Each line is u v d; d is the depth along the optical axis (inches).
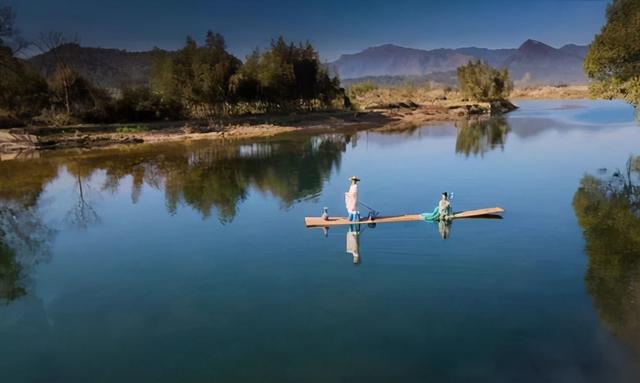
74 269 663.8
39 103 2434.8
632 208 863.1
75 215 945.5
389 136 2260.1
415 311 506.0
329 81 3732.8
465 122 2972.4
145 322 507.5
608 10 1201.4
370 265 634.2
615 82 1111.6
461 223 793.6
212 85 2672.2
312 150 1811.0
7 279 636.1
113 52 5880.9
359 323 485.7
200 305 540.4
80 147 1988.2
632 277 569.0
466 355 422.3
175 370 419.2
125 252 724.0
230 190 1129.4
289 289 571.8
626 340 434.6
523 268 606.9
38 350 460.8
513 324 471.2
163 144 2086.6
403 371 402.6
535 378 386.6
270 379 399.5
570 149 1593.3
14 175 1385.3
